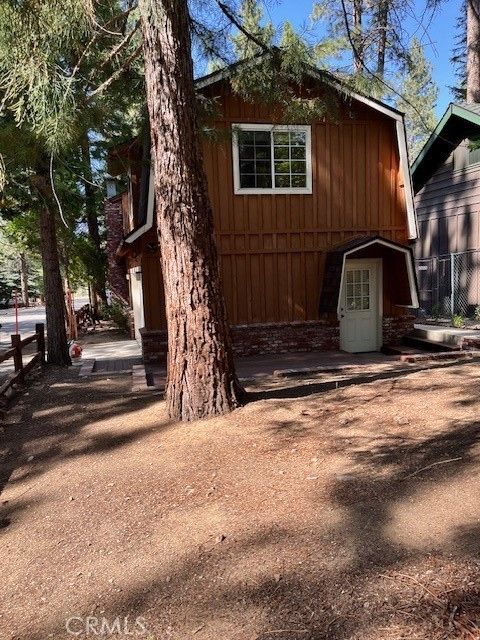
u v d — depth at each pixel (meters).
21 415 6.75
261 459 4.33
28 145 5.48
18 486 4.44
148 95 5.27
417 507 3.21
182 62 5.16
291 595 2.53
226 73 7.05
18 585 2.94
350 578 2.60
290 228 10.70
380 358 9.97
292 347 10.92
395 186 11.22
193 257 5.38
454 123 13.96
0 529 3.68
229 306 10.55
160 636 2.37
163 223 5.41
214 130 7.50
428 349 10.71
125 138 8.30
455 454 3.95
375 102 10.47
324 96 7.75
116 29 5.66
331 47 6.60
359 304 11.45
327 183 10.80
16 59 4.43
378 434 4.62
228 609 2.49
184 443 4.90
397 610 2.32
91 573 2.97
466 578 2.48
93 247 21.83
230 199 10.36
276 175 10.55
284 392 6.52
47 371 10.25
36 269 46.94
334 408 5.56
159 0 4.73
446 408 5.17
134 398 7.12
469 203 13.96
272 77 6.90
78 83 5.35
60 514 3.79
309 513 3.31
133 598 2.68
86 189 18.25
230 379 5.73
